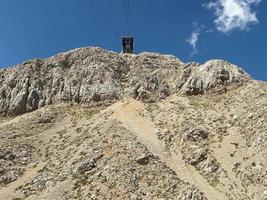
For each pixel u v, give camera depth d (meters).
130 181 68.00
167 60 118.50
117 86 106.19
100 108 98.50
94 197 66.12
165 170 70.75
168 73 112.62
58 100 102.19
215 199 67.12
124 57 120.06
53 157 79.38
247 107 89.19
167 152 78.62
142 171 70.31
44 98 103.44
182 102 97.69
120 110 92.75
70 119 93.50
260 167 71.62
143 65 114.50
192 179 71.81
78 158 75.62
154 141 81.12
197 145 80.00
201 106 94.69
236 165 74.62
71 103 101.44
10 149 80.88
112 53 117.50
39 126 91.00
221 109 92.00
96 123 87.94
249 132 81.56
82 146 79.44
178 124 87.62
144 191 66.56
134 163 71.81
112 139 78.44
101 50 116.81
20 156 79.88
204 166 74.62
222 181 71.44
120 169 70.38
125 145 76.12
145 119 89.81
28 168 77.88
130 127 84.31
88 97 102.31
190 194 65.62
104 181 69.00
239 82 100.81
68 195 67.62
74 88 104.81
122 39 130.25
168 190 66.94
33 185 72.00
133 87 105.75
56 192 68.69
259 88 94.56
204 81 102.94
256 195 67.44
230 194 68.62
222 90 99.44
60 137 86.00
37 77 107.06
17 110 100.81
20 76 107.38
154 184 68.06
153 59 117.50
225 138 81.88
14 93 103.94
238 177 72.06
